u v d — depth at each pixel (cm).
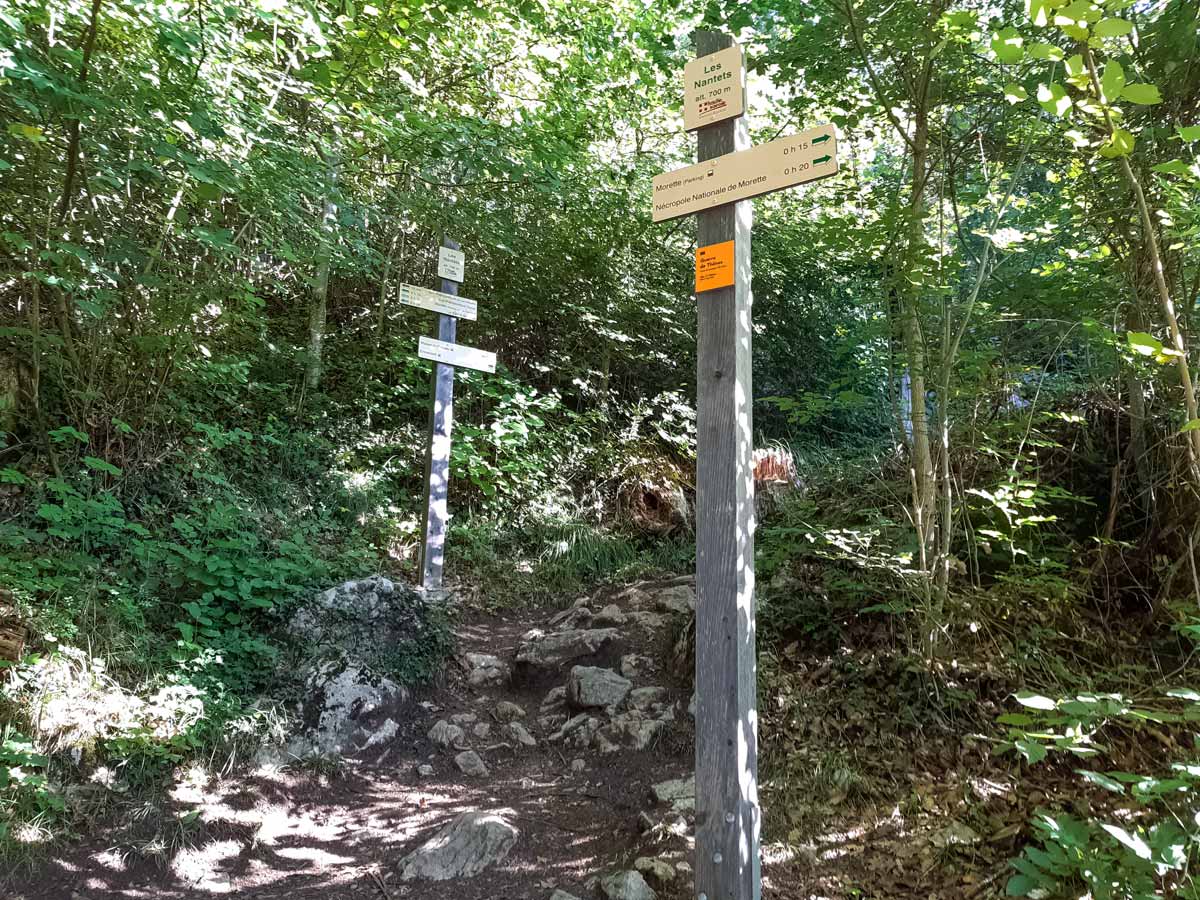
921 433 364
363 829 333
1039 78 356
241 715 372
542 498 689
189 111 370
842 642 379
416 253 798
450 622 502
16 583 351
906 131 430
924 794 296
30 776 291
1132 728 300
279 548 479
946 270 353
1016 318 400
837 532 377
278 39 483
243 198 440
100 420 489
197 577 421
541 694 455
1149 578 365
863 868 271
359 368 727
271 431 597
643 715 395
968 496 413
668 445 802
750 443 254
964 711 326
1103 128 215
